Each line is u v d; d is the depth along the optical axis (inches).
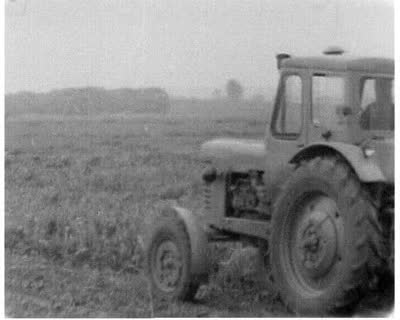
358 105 362.9
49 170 743.1
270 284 407.8
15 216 557.0
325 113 372.2
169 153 810.8
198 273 398.0
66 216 551.5
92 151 836.6
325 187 347.9
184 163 765.9
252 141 435.8
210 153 438.9
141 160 788.0
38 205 591.8
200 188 668.7
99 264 478.0
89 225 516.7
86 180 697.6
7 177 703.7
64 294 408.8
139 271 458.0
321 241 350.9
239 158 421.1
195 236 400.5
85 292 414.3
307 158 365.4
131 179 705.0
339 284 340.8
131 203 611.5
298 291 358.3
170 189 665.6
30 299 402.0
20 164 762.8
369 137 362.3
